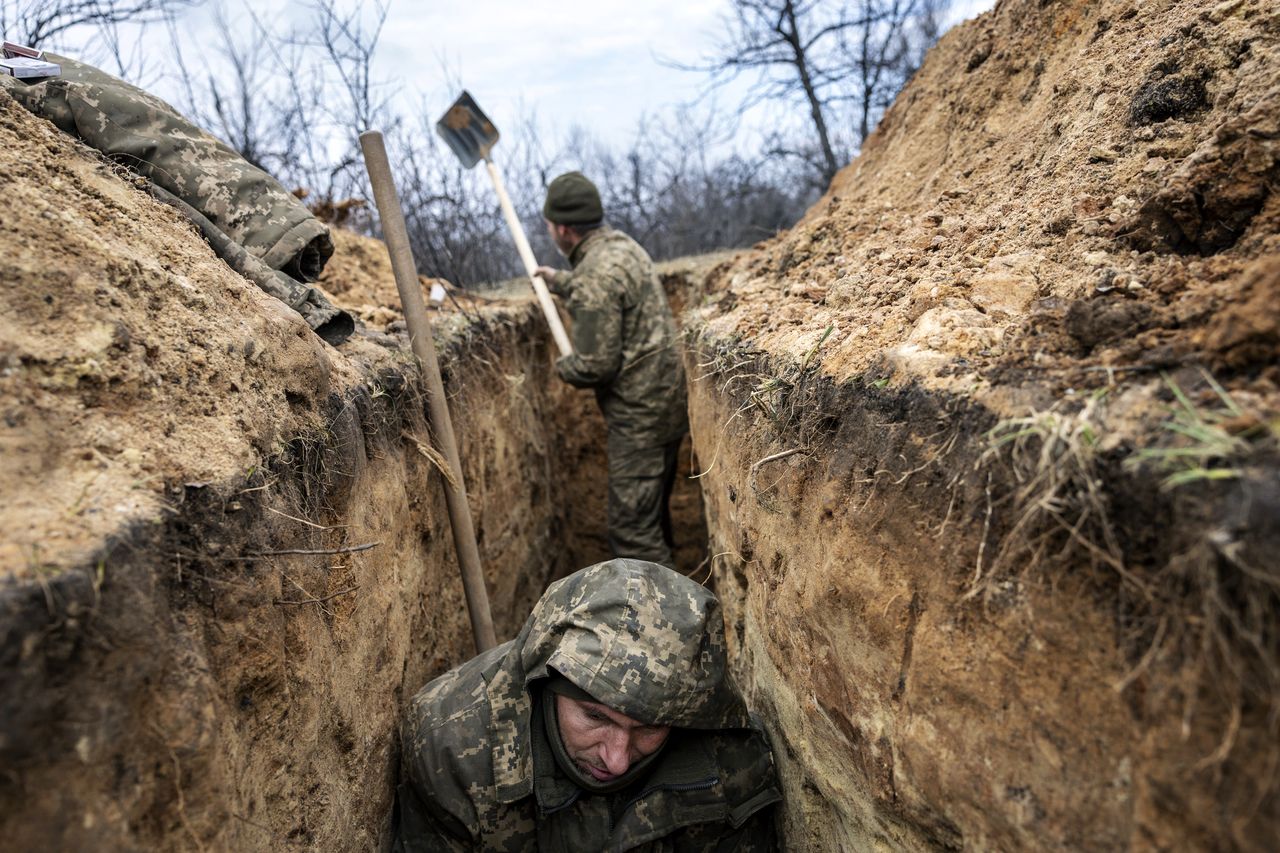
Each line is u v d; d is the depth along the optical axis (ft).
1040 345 3.84
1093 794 2.99
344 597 5.43
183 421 4.17
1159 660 2.69
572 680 5.23
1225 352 2.95
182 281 4.88
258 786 4.15
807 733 5.32
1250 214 4.07
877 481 4.12
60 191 4.68
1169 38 5.80
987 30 9.51
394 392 7.14
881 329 5.05
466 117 12.91
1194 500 2.55
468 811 5.76
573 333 12.05
